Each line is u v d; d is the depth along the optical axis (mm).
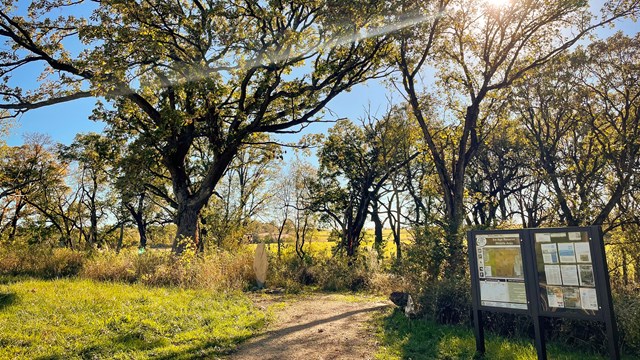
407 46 18234
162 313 9289
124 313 9000
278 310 11406
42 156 35656
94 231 38812
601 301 5891
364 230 35219
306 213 32844
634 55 16328
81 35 16906
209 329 8656
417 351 7418
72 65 19562
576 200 17359
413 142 27734
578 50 16984
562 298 6230
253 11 18219
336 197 34594
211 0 19219
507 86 18781
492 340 7781
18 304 9508
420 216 35000
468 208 23203
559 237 6359
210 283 13422
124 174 21703
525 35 17828
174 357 6844
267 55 19375
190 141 22328
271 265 18453
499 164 27172
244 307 10961
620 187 15773
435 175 26141
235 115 22234
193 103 21984
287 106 23438
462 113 21422
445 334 8297
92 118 21734
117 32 17422
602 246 5988
